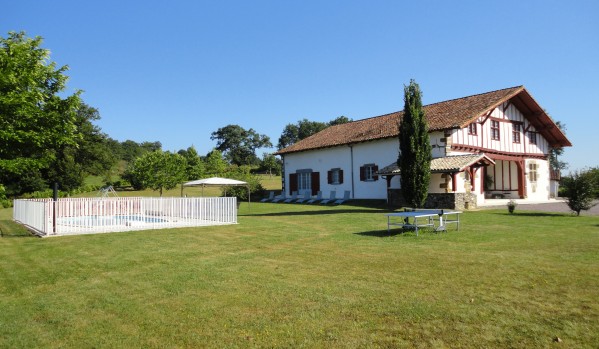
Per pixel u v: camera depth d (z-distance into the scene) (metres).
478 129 24.75
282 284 6.68
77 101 16.27
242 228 14.61
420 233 11.98
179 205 16.72
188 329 4.86
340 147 29.42
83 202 15.99
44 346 4.50
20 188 47.72
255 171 74.69
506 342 4.21
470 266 7.52
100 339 4.64
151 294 6.34
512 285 6.18
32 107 14.62
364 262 8.20
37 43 16.28
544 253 8.55
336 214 19.58
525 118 28.39
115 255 9.69
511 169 28.72
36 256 9.77
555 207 22.05
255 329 4.78
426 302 5.51
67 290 6.73
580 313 4.93
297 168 33.44
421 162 18.28
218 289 6.49
